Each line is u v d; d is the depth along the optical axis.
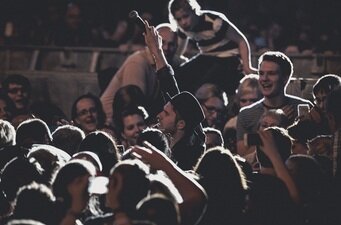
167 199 5.95
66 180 6.32
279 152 7.67
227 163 6.85
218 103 11.24
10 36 18.16
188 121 8.67
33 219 6.40
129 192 6.05
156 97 12.12
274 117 9.59
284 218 7.20
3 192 7.11
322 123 9.40
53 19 18.23
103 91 13.09
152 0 19.84
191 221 6.59
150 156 6.79
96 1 19.33
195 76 11.86
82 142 7.83
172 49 11.83
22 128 8.68
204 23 11.85
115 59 15.50
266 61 10.22
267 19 20.75
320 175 7.52
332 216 7.50
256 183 7.26
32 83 13.93
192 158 8.63
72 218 6.32
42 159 7.41
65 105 13.91
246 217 6.90
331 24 20.38
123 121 10.56
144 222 5.89
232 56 11.91
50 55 15.62
